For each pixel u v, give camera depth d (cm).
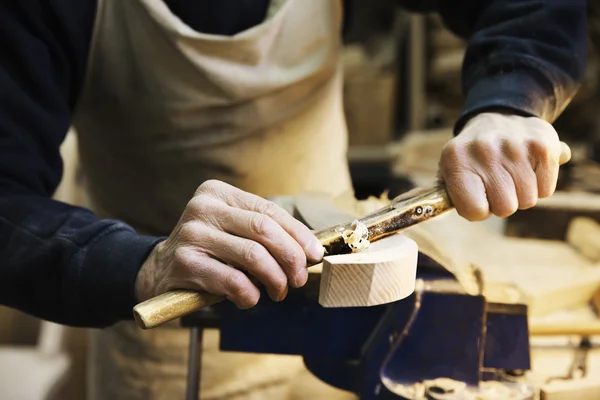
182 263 68
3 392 171
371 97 249
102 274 77
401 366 82
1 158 86
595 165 197
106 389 131
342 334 87
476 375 82
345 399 142
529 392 81
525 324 84
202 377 123
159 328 122
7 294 84
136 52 104
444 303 82
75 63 98
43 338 184
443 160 77
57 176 95
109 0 101
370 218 73
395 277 68
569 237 154
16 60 90
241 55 105
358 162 244
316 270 85
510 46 94
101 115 111
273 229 68
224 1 103
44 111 92
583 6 98
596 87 234
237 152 111
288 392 134
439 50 272
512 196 75
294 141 114
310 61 111
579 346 106
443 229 151
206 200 72
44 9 92
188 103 106
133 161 115
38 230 82
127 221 123
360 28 289
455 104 274
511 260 140
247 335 88
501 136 77
